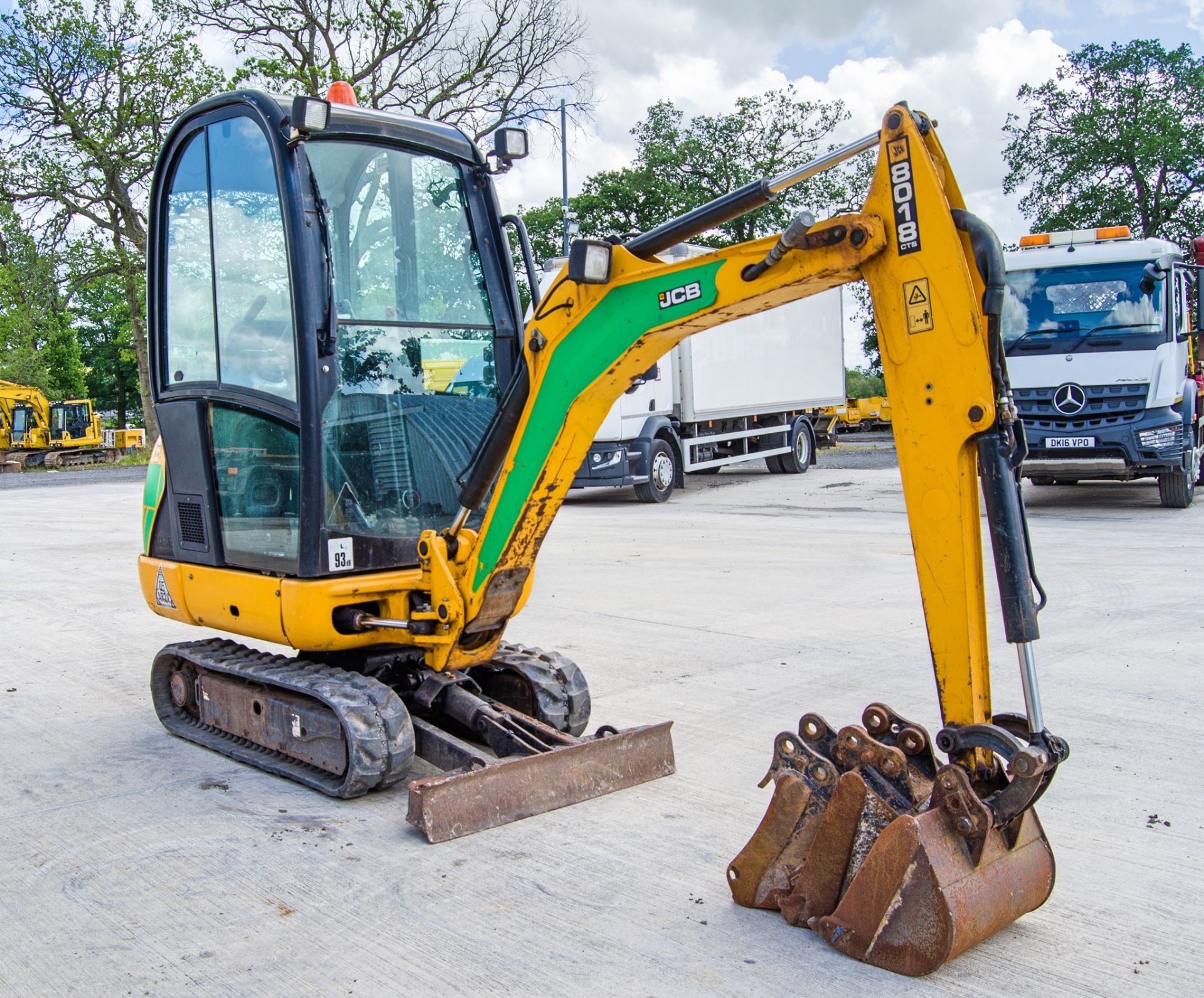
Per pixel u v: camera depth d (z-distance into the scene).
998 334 2.87
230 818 4.25
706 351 17.00
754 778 4.51
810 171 3.14
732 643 6.92
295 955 3.13
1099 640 6.59
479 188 5.03
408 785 4.53
